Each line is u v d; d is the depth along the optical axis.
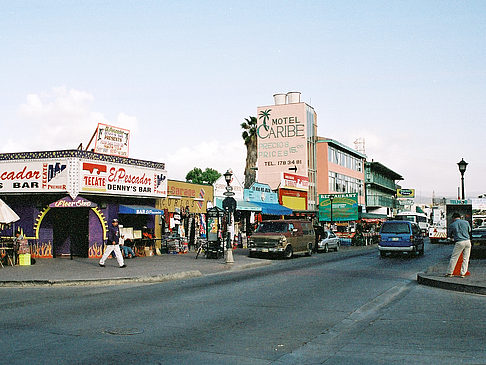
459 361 6.40
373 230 47.69
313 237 29.27
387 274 17.80
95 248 23.77
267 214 38.31
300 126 51.03
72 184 22.20
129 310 10.13
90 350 6.88
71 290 13.66
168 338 7.67
